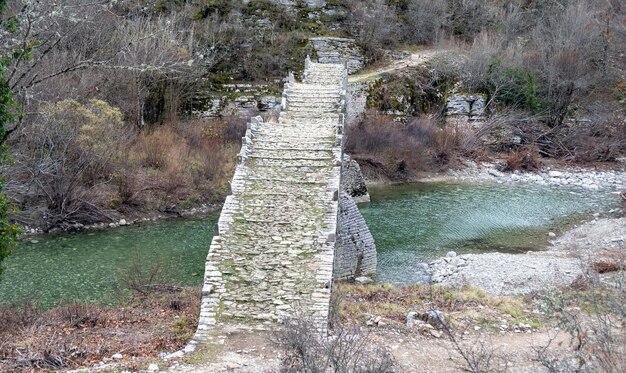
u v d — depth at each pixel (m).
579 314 14.04
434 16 52.94
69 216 26.83
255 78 43.53
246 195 17.56
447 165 41.34
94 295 18.77
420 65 47.72
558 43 47.50
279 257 15.21
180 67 34.44
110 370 11.27
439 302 17.00
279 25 47.59
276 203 17.19
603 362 9.63
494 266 22.73
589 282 14.56
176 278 20.55
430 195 35.41
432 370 11.95
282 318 13.26
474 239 27.11
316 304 13.71
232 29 44.25
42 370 11.52
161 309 16.47
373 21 49.59
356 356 10.64
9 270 21.16
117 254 23.27
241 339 12.70
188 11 43.12
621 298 11.75
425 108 45.81
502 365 12.19
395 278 21.72
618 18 51.09
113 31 33.75
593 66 49.94
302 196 17.48
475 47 47.62
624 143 43.88
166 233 26.42
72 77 30.86
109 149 28.58
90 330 14.54
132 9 39.22
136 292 18.56
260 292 14.16
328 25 49.38
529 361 12.41
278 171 18.72
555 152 43.94
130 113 33.31
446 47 50.72
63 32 28.55
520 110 46.16
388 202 33.59
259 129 21.31
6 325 14.80
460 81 46.84
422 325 14.51
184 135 34.94
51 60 29.34
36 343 13.25
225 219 16.53
